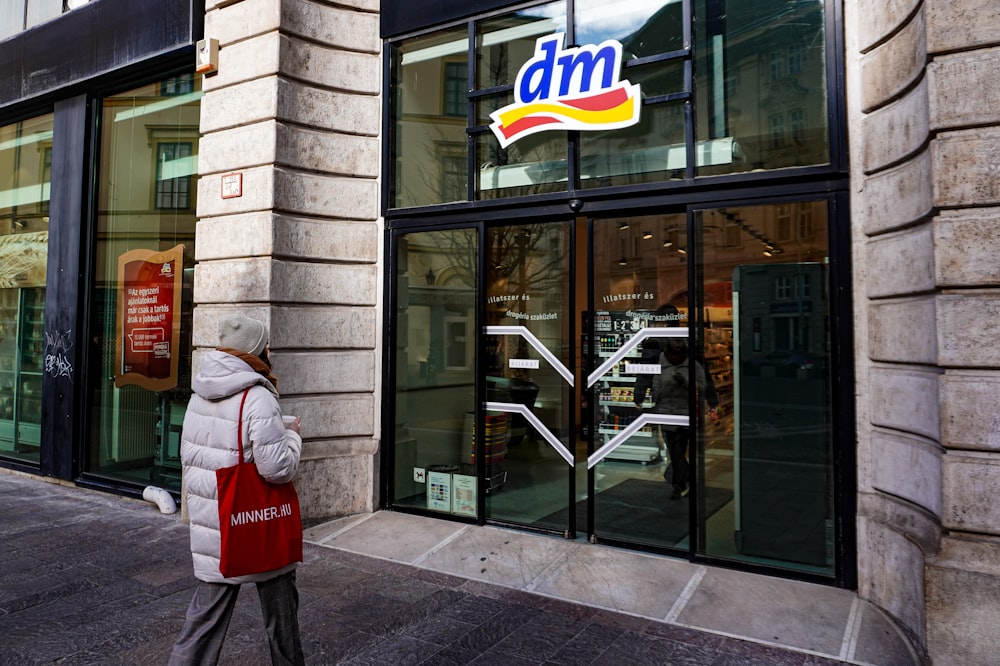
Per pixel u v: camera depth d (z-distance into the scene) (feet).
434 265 19.08
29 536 17.60
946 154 10.92
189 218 21.07
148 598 13.57
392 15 19.72
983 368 10.64
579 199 16.81
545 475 17.30
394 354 19.54
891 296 12.71
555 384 17.25
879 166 13.10
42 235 25.32
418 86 19.56
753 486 14.70
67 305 23.43
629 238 16.42
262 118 18.31
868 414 13.44
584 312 17.02
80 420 23.24
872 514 13.20
